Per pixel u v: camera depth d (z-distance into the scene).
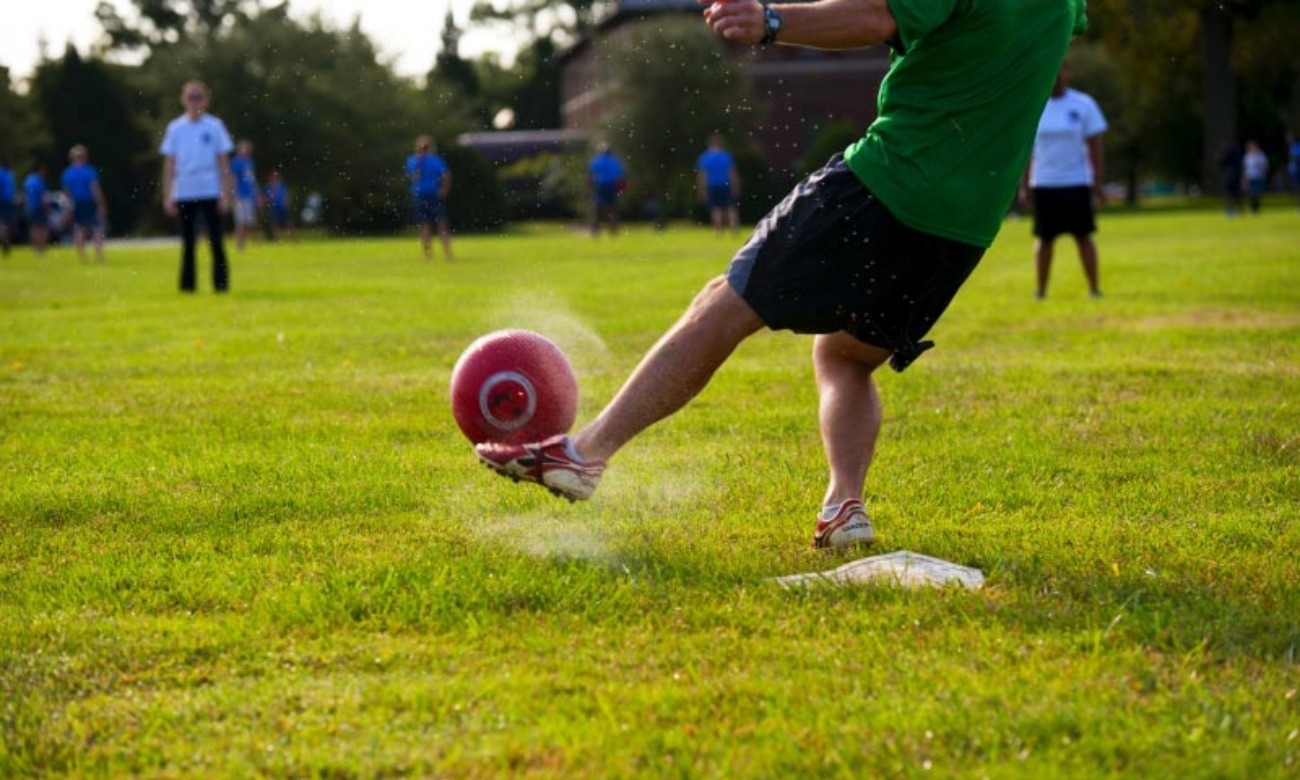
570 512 4.69
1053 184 12.50
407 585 3.72
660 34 45.34
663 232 38.38
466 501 4.86
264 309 13.07
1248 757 2.57
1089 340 9.60
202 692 3.02
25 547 4.30
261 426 6.45
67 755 2.71
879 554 4.09
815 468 5.37
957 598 3.54
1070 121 12.42
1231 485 5.02
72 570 3.99
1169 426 6.17
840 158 3.76
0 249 35.75
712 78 45.25
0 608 3.66
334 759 2.63
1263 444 5.74
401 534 4.38
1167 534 4.30
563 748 2.66
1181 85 55.34
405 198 37.84
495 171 40.66
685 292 14.73
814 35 3.49
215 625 3.44
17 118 58.81
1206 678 3.00
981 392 7.27
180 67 49.69
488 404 3.72
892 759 2.59
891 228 3.67
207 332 10.91
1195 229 29.30
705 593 3.66
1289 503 4.73
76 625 3.47
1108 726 2.71
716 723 2.78
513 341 3.79
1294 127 57.12
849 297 3.69
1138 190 70.62
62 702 2.98
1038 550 4.12
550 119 66.31
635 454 5.68
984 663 3.10
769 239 3.71
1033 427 6.22
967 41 3.66
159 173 52.91
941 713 2.77
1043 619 3.40
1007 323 10.77
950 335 10.02
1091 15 50.44
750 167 44.78
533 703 2.89
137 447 5.94
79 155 26.42
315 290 15.59
